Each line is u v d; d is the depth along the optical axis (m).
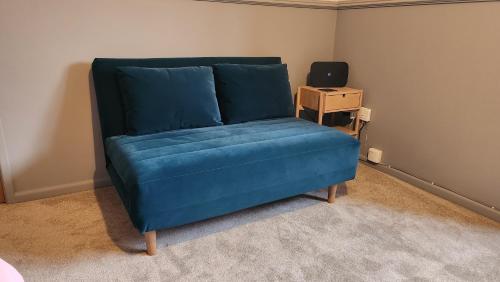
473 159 2.09
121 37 2.14
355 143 2.05
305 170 1.92
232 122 2.23
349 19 2.79
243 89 2.24
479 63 1.98
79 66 2.06
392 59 2.48
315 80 2.78
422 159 2.39
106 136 2.03
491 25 1.90
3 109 1.92
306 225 1.90
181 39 2.34
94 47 2.08
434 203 2.19
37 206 2.03
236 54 2.59
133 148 1.71
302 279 1.49
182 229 1.83
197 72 2.13
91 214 1.95
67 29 1.98
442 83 2.19
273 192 1.86
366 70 2.71
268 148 1.79
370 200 2.20
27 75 1.94
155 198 1.50
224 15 2.45
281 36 2.73
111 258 1.59
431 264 1.60
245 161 1.71
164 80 2.00
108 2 2.05
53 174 2.15
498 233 1.86
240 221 1.92
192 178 1.58
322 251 1.68
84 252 1.62
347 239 1.78
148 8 2.17
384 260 1.62
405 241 1.77
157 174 1.49
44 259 1.57
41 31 1.92
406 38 2.36
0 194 2.03
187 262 1.58
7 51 1.86
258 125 2.17
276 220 1.94
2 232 1.76
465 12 2.00
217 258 1.61
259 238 1.77
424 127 2.34
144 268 1.53
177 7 2.27
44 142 2.07
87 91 2.12
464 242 1.77
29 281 1.44
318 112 2.62
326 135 2.01
